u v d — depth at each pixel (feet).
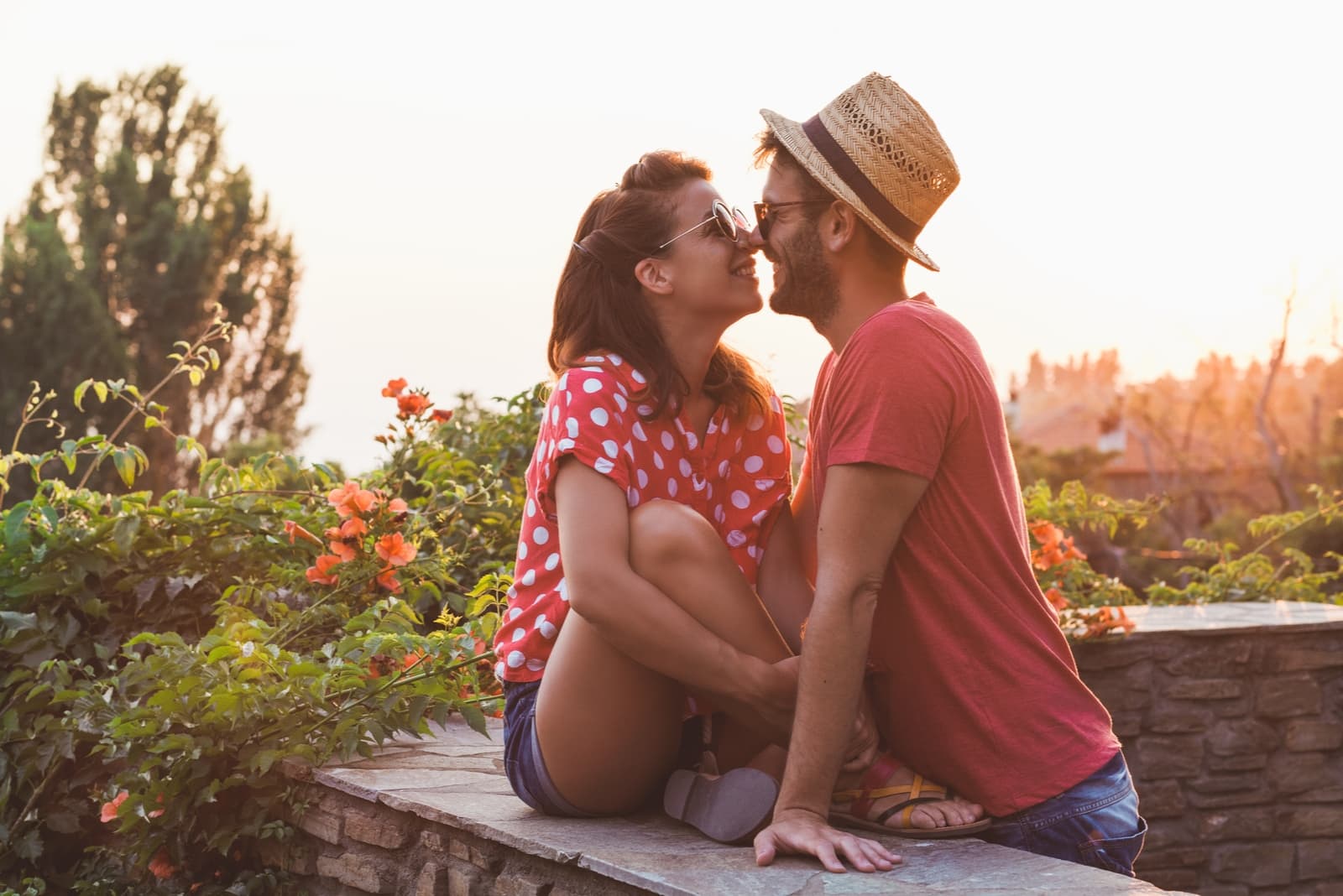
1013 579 6.91
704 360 7.61
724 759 7.37
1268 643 14.92
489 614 10.07
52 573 11.47
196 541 12.10
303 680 9.20
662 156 7.66
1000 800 6.78
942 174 7.14
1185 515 118.21
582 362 7.22
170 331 111.34
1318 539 41.34
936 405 6.58
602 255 7.43
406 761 9.22
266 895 9.23
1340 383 126.41
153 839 9.40
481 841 7.47
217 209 119.85
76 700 10.19
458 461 14.14
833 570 6.52
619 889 6.45
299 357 120.26
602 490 6.68
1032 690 6.81
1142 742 14.40
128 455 12.15
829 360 7.59
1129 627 14.20
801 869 6.27
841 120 7.11
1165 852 14.42
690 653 6.44
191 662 9.33
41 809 11.24
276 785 9.25
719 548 6.66
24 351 96.22
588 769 7.02
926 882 6.04
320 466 13.12
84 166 121.29
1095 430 209.87
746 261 7.55
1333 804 14.99
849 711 6.48
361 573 11.29
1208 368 123.54
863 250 7.15
